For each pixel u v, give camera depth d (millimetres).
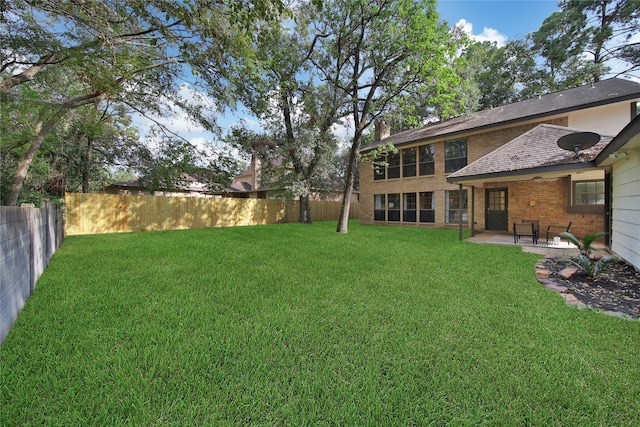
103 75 5824
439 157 13453
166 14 4621
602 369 2055
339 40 10383
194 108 9383
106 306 3201
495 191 11461
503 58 21688
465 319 2908
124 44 5660
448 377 1953
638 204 5008
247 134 13453
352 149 11695
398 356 2213
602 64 17922
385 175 15758
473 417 1607
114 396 1730
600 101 9047
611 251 6668
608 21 17969
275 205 17891
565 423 1564
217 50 5750
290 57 11070
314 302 3404
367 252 6777
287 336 2523
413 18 9297
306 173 15180
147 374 1935
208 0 4254
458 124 13484
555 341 2447
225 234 10711
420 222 14281
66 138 12031
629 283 4270
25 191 9836
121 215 11961
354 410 1640
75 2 4203
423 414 1631
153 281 4219
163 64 7445
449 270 4977
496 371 2023
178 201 13672
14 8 4547
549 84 20422
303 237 9789
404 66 10258
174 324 2764
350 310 3156
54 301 3354
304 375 1964
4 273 2523
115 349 2270
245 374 1970
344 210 11555
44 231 4918
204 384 1849
